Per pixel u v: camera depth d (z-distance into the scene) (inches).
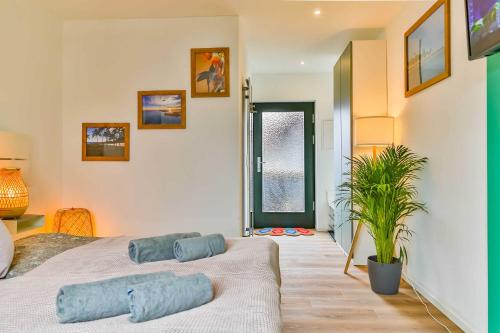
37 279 55.6
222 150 136.3
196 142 137.0
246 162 156.2
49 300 47.1
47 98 130.3
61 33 139.0
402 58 127.3
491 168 75.1
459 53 88.6
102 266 62.6
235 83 135.5
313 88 219.1
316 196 218.8
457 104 89.6
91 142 139.8
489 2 68.3
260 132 225.0
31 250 71.1
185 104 136.9
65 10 129.8
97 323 40.8
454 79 91.1
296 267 139.9
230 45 135.2
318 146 219.1
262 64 199.2
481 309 79.4
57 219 128.7
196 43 136.6
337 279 125.2
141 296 41.7
